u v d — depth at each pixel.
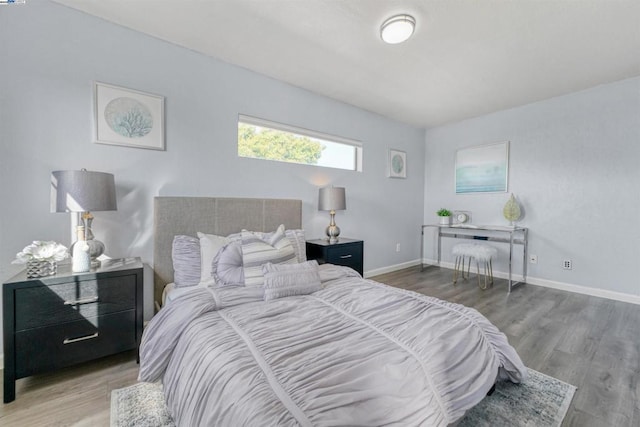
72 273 1.68
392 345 1.17
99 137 2.05
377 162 4.13
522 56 2.50
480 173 4.20
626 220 3.04
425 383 1.01
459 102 3.63
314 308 1.55
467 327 1.39
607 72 2.82
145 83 2.23
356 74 2.86
